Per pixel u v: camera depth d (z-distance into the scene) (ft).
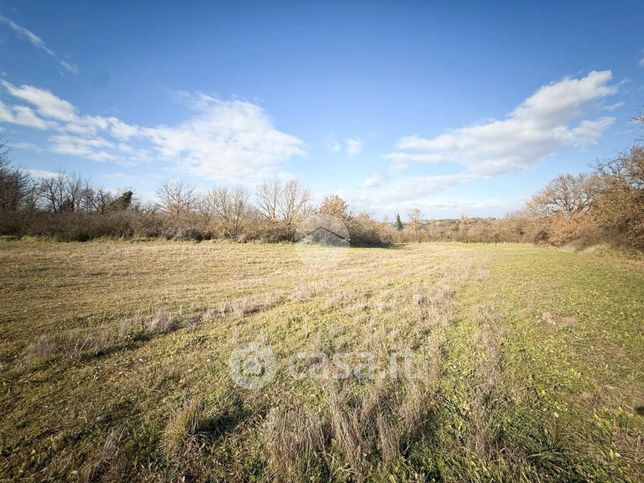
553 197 126.72
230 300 29.32
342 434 10.16
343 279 42.55
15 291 29.22
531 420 11.44
